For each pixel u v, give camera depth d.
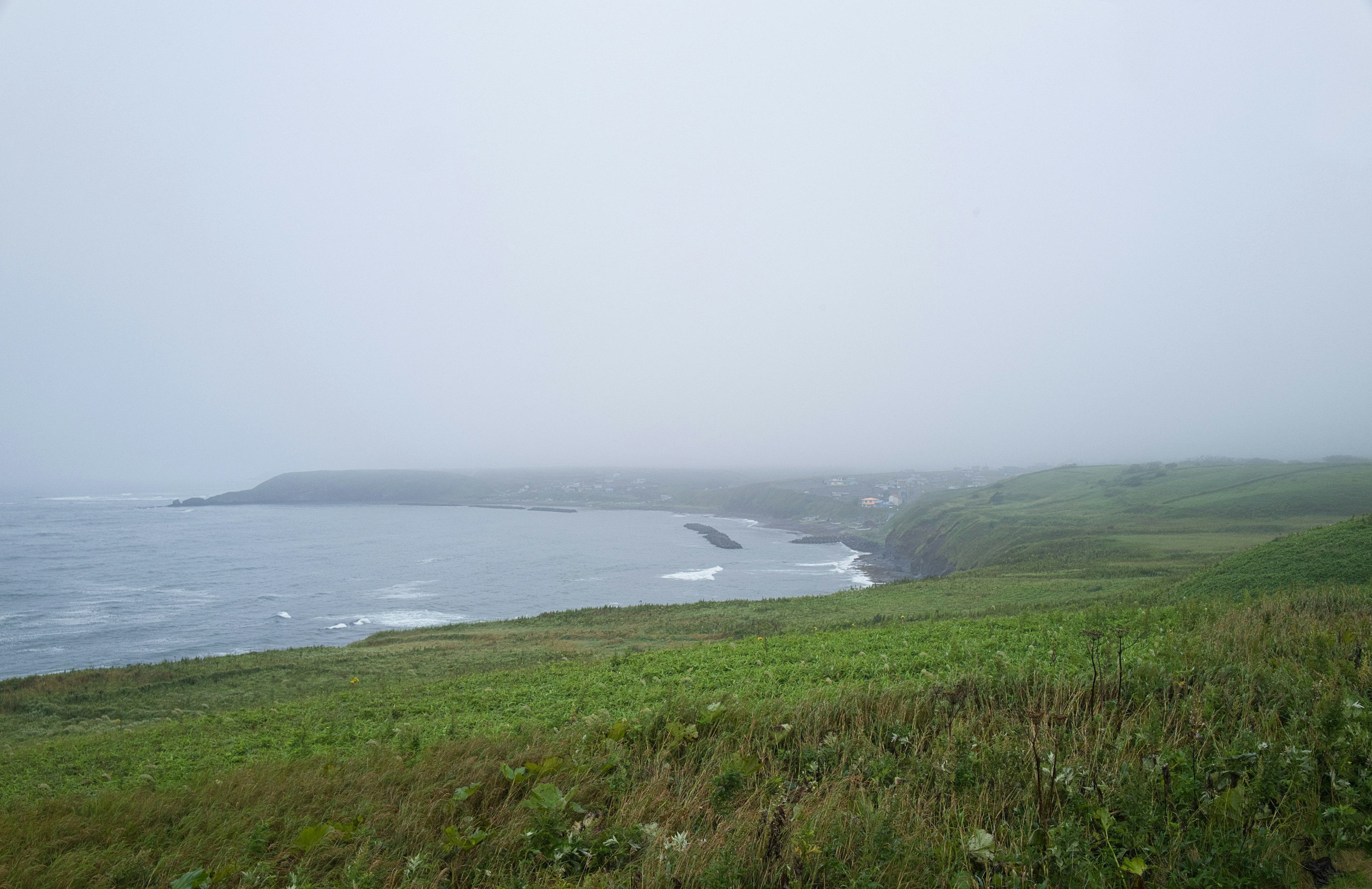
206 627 68.62
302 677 28.81
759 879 5.38
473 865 6.17
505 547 143.00
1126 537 75.06
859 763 7.54
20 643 62.88
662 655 23.41
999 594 40.38
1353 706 6.68
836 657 17.66
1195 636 11.60
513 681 21.45
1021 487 169.75
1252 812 5.52
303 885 6.11
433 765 9.09
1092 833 5.54
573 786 7.53
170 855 7.11
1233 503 94.31
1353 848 5.21
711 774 7.54
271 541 157.00
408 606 79.56
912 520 143.75
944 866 5.36
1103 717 7.46
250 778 10.09
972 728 7.95
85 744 17.91
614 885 5.52
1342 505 85.56
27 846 7.63
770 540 160.88
